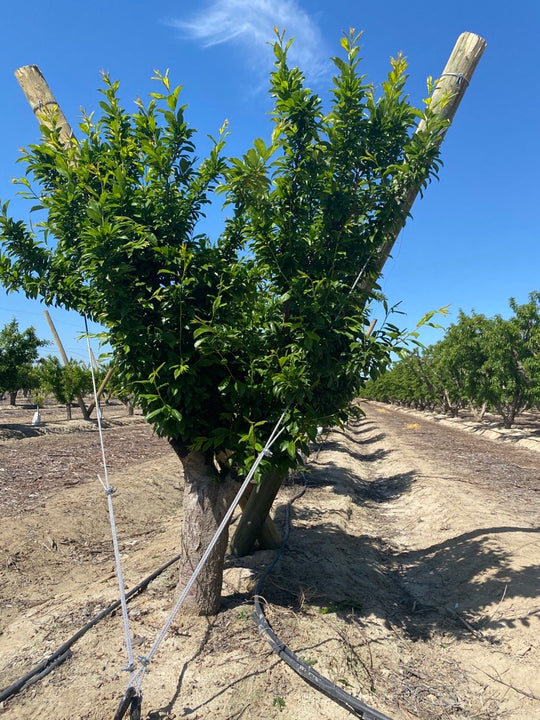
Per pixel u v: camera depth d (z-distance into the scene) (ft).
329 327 13.25
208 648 13.23
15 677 12.44
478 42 16.99
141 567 20.18
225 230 14.35
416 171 13.47
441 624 16.52
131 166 14.06
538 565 19.17
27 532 24.34
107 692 11.53
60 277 14.70
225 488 14.82
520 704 12.14
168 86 13.01
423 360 135.95
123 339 12.51
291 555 20.93
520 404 87.51
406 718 11.19
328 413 14.73
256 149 12.23
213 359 13.03
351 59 13.02
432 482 39.68
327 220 13.60
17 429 69.21
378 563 22.43
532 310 77.46
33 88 17.28
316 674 11.72
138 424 94.89
